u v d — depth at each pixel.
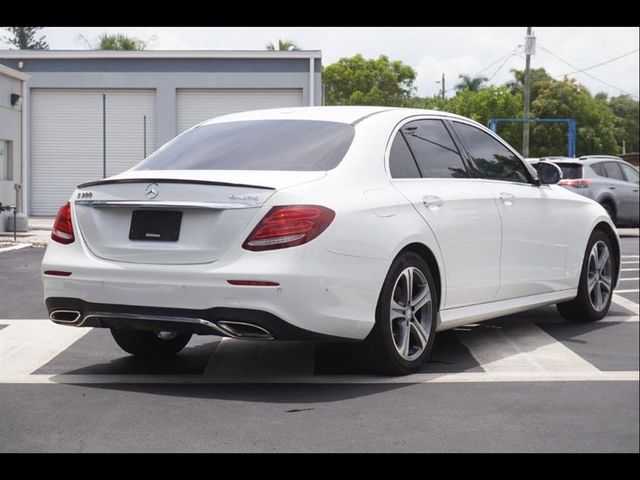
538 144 61.44
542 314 7.83
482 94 57.75
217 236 4.65
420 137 5.73
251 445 3.97
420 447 3.97
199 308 4.62
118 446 3.94
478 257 5.83
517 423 4.36
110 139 31.70
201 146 5.48
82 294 4.95
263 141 5.37
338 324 4.73
